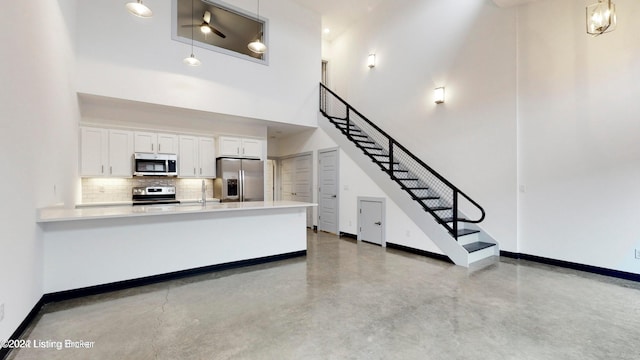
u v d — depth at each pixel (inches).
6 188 77.1
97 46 174.4
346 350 80.1
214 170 239.5
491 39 181.0
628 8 135.5
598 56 143.9
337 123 258.2
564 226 155.6
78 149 182.4
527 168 167.6
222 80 218.7
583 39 148.3
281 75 248.8
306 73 264.1
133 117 207.5
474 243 181.2
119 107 201.0
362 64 276.2
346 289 125.3
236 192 237.5
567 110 153.5
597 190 145.2
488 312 103.2
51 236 111.9
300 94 259.8
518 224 171.6
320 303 111.0
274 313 102.4
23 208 88.7
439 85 209.6
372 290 124.2
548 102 159.5
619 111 138.3
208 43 231.1
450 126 202.8
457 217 178.7
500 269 153.0
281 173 329.4
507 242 175.3
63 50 138.9
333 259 174.1
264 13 239.9
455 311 104.0
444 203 204.8
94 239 120.2
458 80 198.2
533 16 164.4
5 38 77.2
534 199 165.5
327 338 86.1
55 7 125.0
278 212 172.9
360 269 154.3
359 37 280.2
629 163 136.2
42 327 92.3
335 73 310.5
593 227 146.6
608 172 141.8
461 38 196.7
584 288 126.1
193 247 144.3
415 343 83.6
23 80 88.9
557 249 158.2
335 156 251.3
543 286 128.6
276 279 138.4
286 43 252.2
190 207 145.0
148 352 79.1
